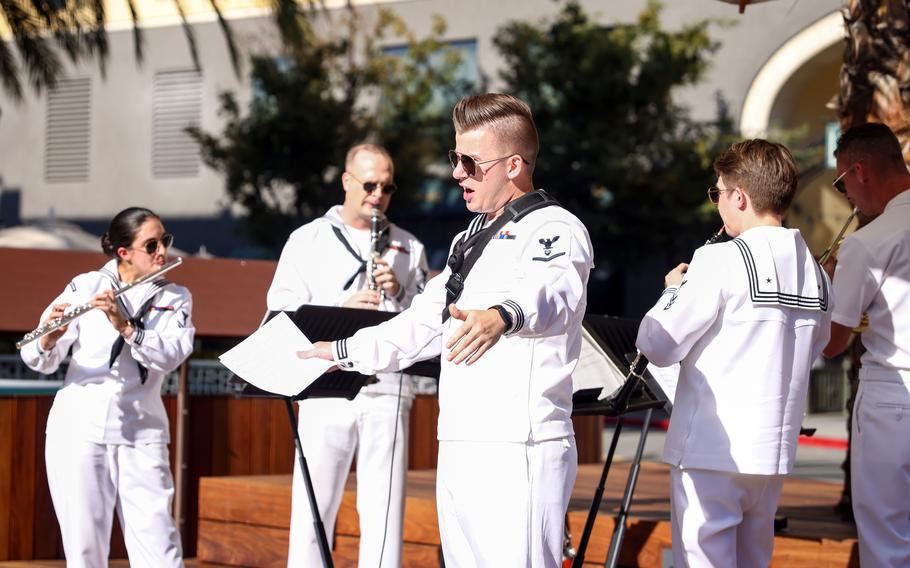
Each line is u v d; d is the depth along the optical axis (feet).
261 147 85.61
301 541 19.52
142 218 19.17
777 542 19.19
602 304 93.66
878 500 16.25
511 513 12.90
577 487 25.72
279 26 62.23
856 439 16.67
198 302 28.17
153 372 19.12
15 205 112.27
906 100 22.09
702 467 14.12
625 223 81.97
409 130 88.48
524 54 83.76
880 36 22.41
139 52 53.52
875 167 16.89
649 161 83.05
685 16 88.07
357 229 20.51
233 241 104.83
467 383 13.23
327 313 16.29
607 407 16.10
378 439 19.44
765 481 14.34
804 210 88.99
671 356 14.23
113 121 108.99
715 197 15.12
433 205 94.07
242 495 24.99
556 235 13.03
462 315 11.91
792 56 84.64
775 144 14.78
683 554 14.40
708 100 87.51
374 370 14.49
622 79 80.43
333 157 84.99
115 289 19.10
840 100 23.54
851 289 16.31
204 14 104.06
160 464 19.10
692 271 14.32
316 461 19.52
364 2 94.12
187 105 106.01
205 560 25.57
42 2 56.65
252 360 14.66
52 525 26.66
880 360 16.34
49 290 26.81
